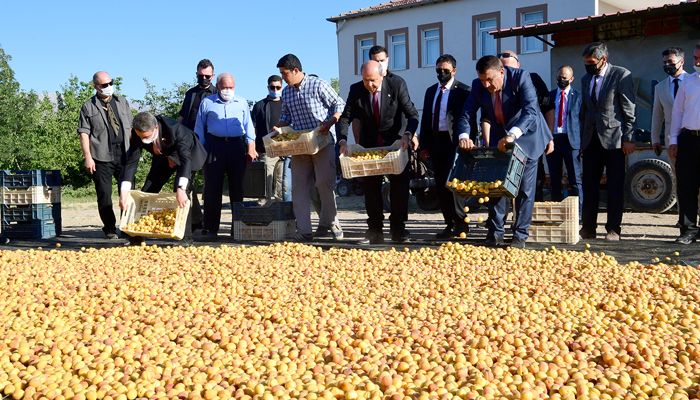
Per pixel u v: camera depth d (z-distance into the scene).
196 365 2.70
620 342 3.01
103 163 8.04
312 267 5.15
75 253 6.24
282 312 3.57
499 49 23.02
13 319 3.51
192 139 6.60
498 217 6.49
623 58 13.69
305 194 7.43
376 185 6.99
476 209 12.59
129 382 2.48
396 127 7.09
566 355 2.75
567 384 2.48
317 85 7.37
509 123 6.22
